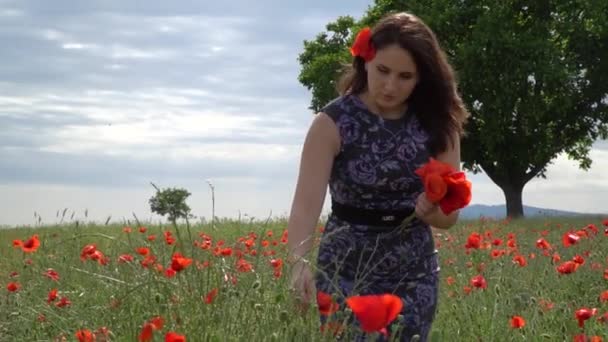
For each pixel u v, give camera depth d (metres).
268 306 4.09
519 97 34.53
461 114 4.50
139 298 4.73
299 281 4.03
